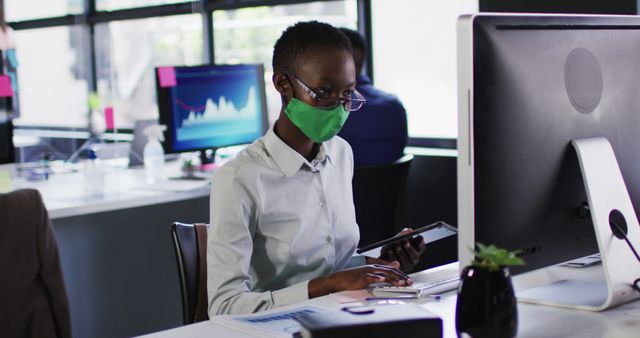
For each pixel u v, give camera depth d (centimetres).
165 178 394
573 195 147
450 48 421
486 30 130
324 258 187
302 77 175
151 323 379
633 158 156
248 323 137
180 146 389
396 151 362
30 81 674
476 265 121
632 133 156
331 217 189
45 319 278
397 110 359
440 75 429
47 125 665
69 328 285
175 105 385
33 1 667
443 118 432
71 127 652
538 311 143
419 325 119
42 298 278
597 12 326
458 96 131
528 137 138
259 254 182
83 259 352
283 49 178
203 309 195
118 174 409
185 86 390
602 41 150
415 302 150
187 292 193
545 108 139
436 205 415
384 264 172
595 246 154
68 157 505
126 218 364
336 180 193
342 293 157
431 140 438
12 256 270
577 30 145
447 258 237
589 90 147
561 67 142
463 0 410
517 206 137
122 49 619
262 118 427
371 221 340
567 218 147
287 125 183
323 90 174
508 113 134
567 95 143
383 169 336
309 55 174
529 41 137
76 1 643
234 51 525
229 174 176
